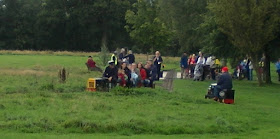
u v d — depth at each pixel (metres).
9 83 24.20
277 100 23.84
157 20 47.47
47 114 14.52
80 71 34.34
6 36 99.75
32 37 99.44
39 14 96.69
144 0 48.06
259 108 19.89
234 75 38.72
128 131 13.16
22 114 14.40
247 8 31.19
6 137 11.02
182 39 77.12
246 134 13.71
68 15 96.44
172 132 13.45
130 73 23.45
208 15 41.28
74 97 19.06
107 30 97.44
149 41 47.66
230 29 32.06
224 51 36.19
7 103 16.59
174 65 54.16
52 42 99.38
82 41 99.94
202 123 14.55
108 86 22.09
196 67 33.50
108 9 95.25
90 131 12.94
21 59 54.38
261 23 31.00
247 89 29.34
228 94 21.22
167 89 25.67
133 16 48.16
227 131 14.01
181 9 77.69
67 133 12.63
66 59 57.56
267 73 34.75
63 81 25.22
